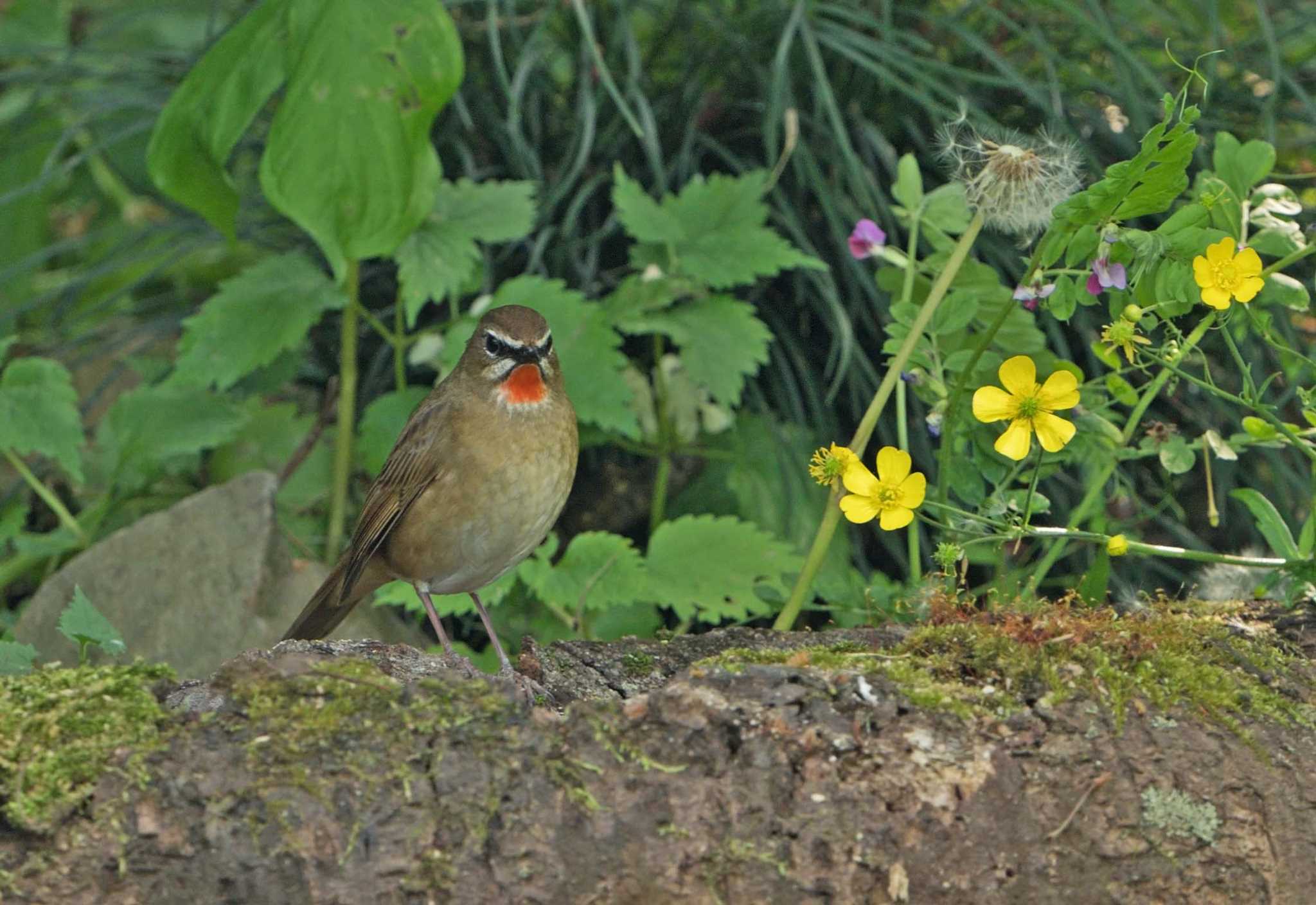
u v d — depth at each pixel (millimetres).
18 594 10484
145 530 9266
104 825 4883
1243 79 10758
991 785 5125
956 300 6914
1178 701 5469
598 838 4949
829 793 5031
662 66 11328
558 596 8195
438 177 8898
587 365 9234
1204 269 6043
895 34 10367
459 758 5000
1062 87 10672
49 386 9500
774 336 10477
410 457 7496
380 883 4875
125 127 11820
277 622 8961
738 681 5293
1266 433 6531
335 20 8570
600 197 10898
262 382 10484
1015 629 5727
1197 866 5234
